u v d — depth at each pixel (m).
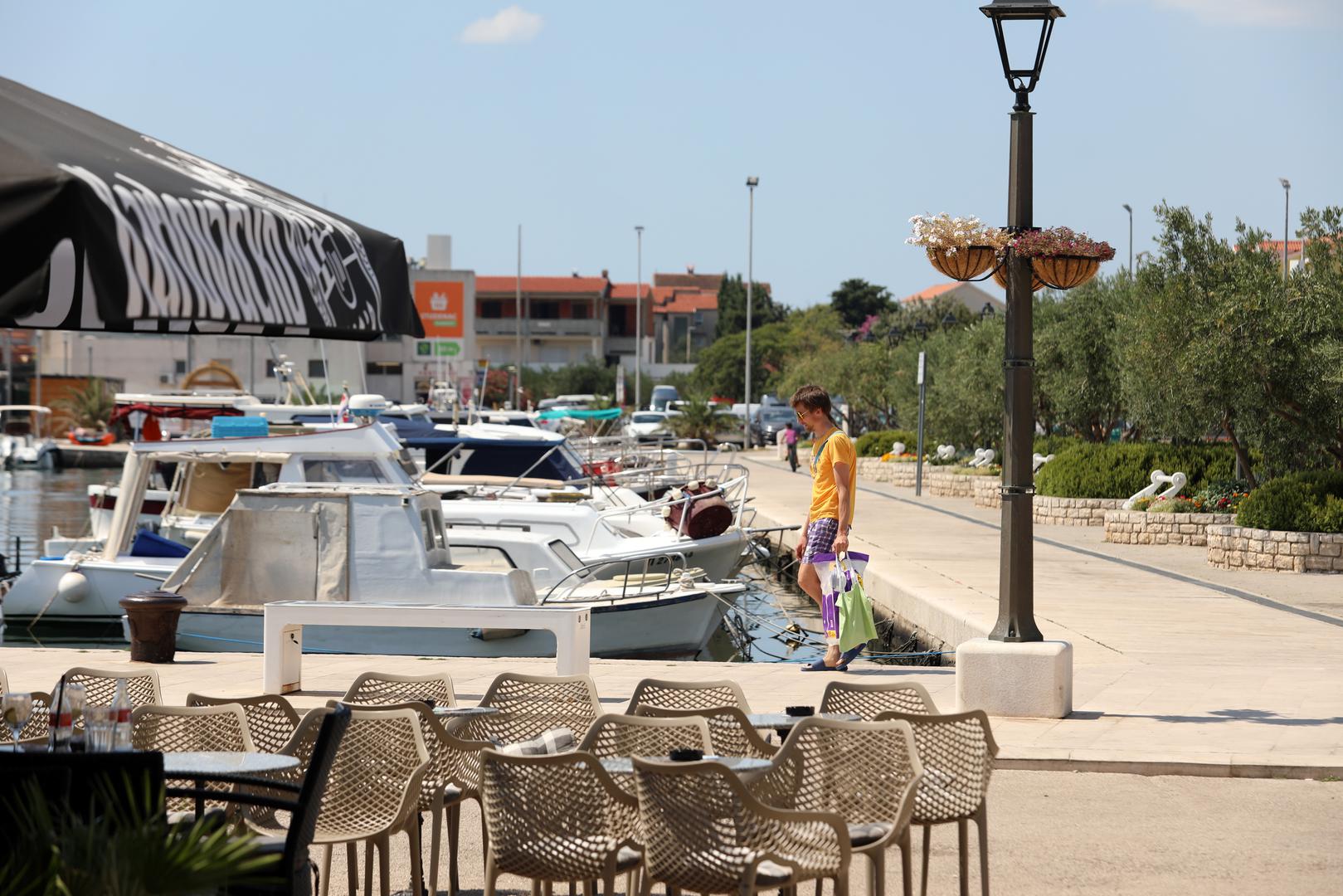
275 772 12.09
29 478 117.88
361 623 24.48
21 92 12.75
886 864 14.88
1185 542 50.75
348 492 32.78
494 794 11.35
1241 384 43.56
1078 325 65.31
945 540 52.75
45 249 9.20
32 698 13.91
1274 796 17.41
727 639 42.00
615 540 39.56
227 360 149.62
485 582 32.34
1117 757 18.66
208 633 32.78
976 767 12.50
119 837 7.39
